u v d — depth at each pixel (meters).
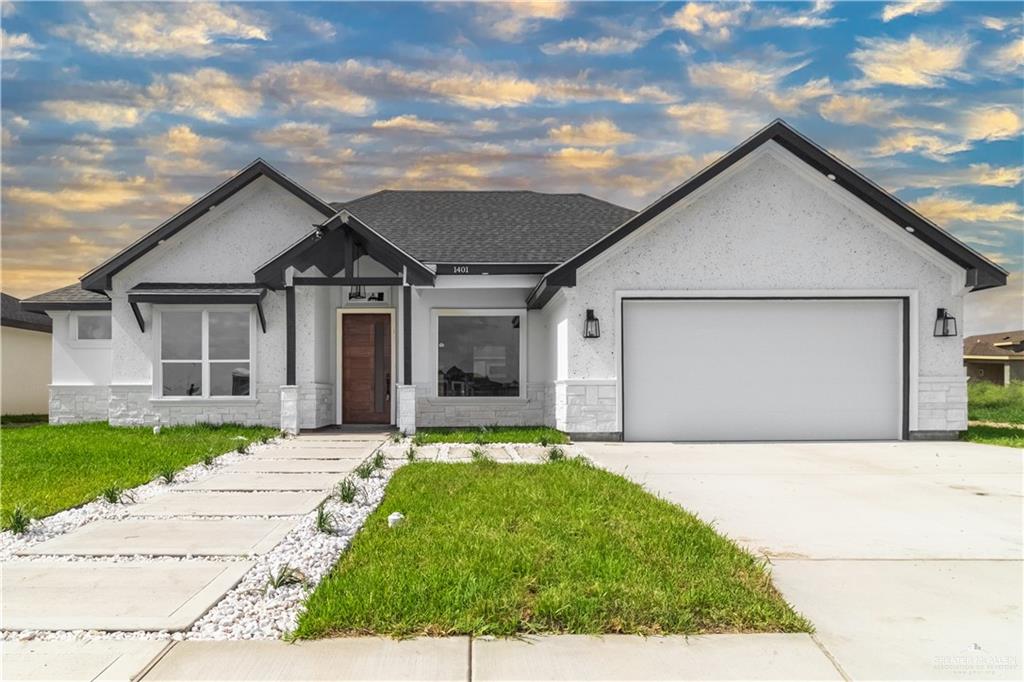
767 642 3.56
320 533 5.65
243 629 3.71
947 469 9.13
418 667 3.25
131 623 3.77
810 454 10.68
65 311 16.06
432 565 4.49
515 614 3.74
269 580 4.32
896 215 12.40
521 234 15.50
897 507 6.74
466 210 17.03
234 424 14.27
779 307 12.74
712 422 12.65
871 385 12.77
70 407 16.08
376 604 3.84
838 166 12.21
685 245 12.55
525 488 7.10
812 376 12.73
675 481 8.22
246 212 14.65
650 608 3.82
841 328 12.79
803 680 3.15
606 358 12.44
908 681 3.15
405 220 16.25
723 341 12.70
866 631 3.71
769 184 12.60
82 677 3.15
